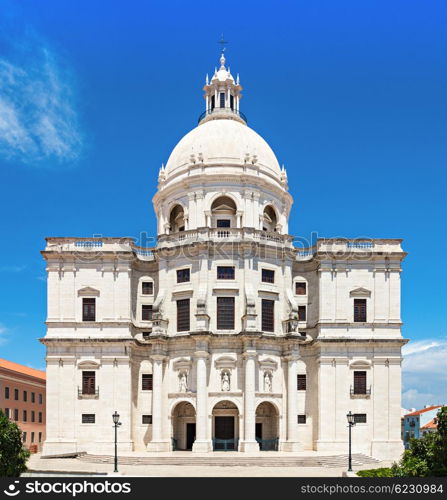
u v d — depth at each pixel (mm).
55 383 66375
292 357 66062
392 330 68438
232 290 66625
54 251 68875
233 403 65688
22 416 94062
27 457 36875
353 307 68938
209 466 54781
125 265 69250
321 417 66125
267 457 56469
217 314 66375
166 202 74562
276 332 67500
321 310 68688
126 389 66125
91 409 65812
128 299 68500
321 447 65375
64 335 67438
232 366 64562
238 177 70938
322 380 66875
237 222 70438
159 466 54812
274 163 77125
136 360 68938
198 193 70812
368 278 69625
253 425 62844
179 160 75625
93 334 67500
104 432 65250
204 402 63000
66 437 65250
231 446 65125
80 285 68812
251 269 67000
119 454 60375
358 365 67375
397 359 67500
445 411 33969
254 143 75938
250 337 63812
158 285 69875
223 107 82125
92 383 66562
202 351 63594
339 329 68250
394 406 66562
